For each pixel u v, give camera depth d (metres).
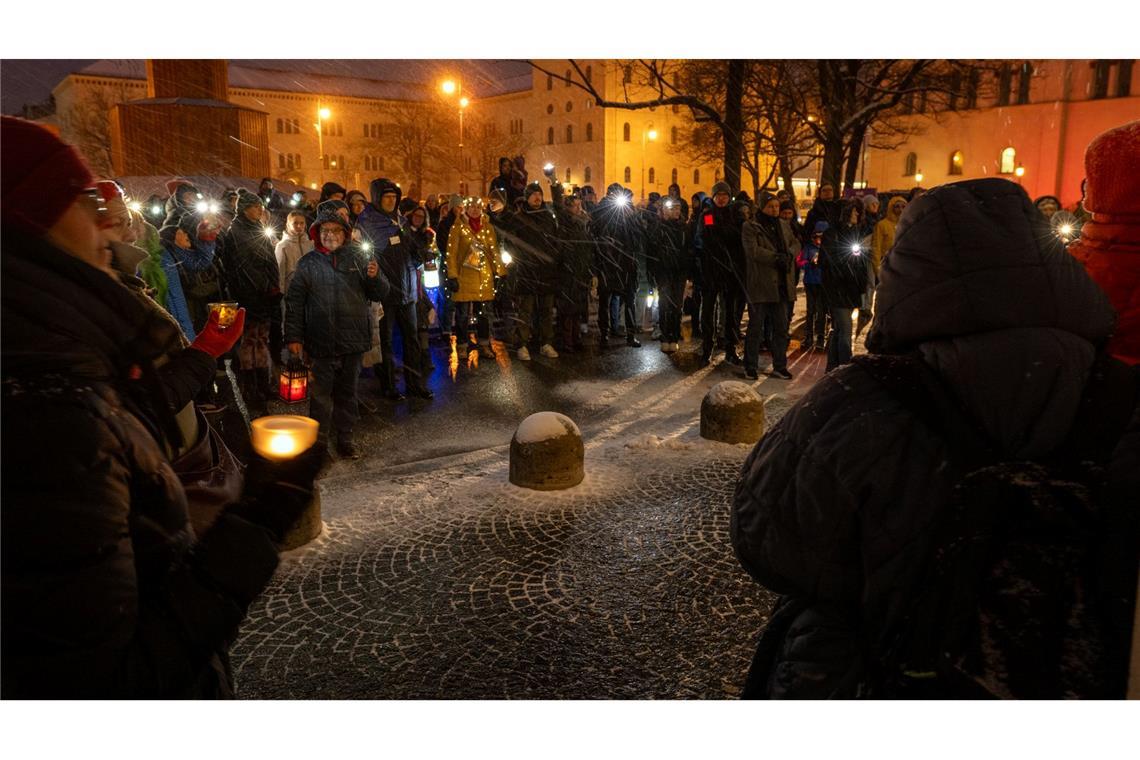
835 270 9.25
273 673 3.39
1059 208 10.66
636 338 12.56
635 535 4.81
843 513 1.30
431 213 12.42
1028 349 1.23
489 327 11.98
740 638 3.68
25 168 1.14
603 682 3.33
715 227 10.33
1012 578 1.13
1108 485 1.15
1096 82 47.50
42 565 1.02
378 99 100.88
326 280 6.11
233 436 7.03
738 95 14.71
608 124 75.62
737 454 6.43
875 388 1.33
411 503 5.38
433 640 3.65
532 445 5.59
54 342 1.10
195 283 8.24
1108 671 1.09
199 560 1.19
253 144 23.66
